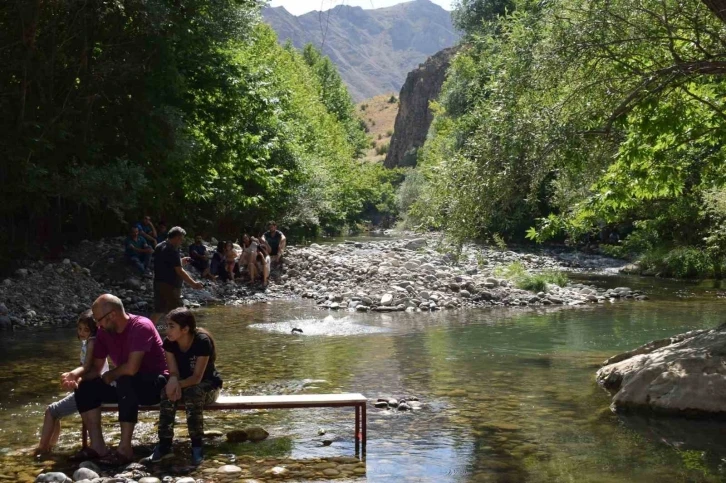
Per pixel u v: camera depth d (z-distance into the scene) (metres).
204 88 23.72
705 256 25.03
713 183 14.48
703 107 11.50
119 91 20.48
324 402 6.86
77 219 21.89
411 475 6.08
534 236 12.93
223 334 13.51
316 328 14.20
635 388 8.26
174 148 21.12
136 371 6.67
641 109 10.39
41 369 10.36
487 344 12.58
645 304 18.28
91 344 6.75
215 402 6.80
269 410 8.31
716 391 7.85
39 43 18.81
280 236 22.12
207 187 26.70
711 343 8.69
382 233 61.47
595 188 12.19
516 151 9.15
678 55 10.31
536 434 7.28
